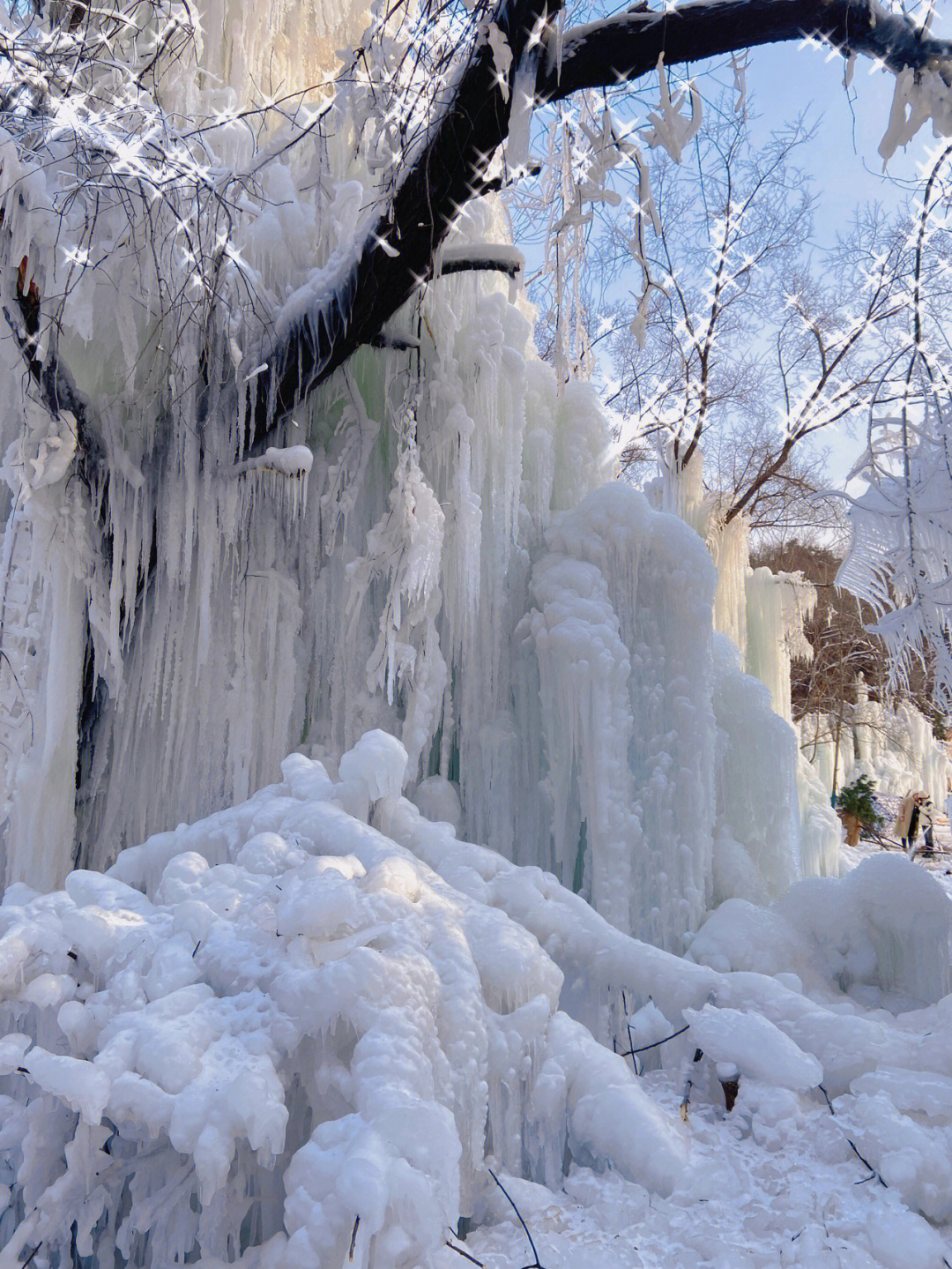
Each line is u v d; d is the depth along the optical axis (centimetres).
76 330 430
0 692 456
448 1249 223
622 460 1273
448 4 322
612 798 492
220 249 390
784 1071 305
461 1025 262
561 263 428
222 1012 254
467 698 527
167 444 473
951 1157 278
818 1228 245
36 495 432
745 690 579
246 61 508
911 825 1358
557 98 355
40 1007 277
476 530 505
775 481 1412
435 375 518
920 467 356
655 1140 274
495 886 378
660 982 351
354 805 384
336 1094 243
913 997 443
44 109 370
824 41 320
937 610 355
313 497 516
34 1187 253
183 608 489
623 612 535
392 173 370
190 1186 242
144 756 495
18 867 453
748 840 564
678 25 321
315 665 527
